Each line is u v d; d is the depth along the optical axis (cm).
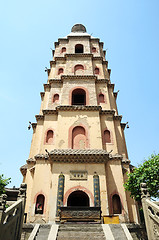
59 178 2055
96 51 3603
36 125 2850
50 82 3066
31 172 2344
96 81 3075
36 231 1350
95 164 2158
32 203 2041
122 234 1314
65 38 3797
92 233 1339
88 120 2559
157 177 1778
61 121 2544
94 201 1945
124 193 2114
